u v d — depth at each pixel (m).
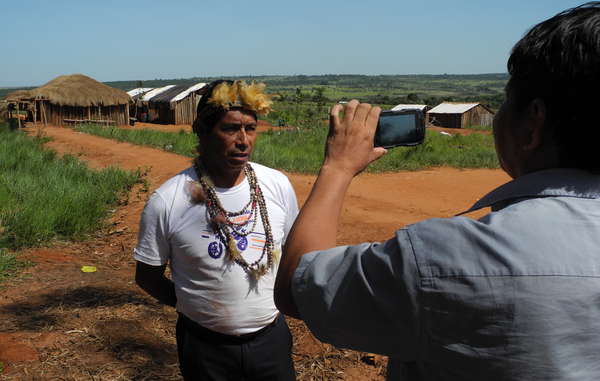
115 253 6.45
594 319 0.76
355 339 0.88
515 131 0.93
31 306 4.57
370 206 9.55
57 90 35.75
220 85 2.07
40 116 36.03
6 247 6.24
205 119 2.10
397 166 14.63
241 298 2.16
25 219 6.75
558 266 0.76
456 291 0.79
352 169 1.02
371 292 0.84
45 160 13.52
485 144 22.64
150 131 23.03
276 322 2.29
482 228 0.81
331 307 0.88
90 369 3.53
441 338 0.81
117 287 5.16
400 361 0.96
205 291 2.16
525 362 0.76
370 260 0.86
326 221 0.97
